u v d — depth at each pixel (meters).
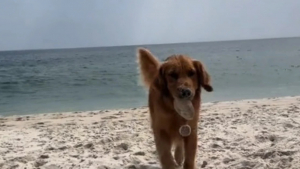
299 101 4.71
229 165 1.98
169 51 44.91
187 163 1.84
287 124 3.00
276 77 9.62
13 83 10.86
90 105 6.22
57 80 11.44
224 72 11.74
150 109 1.98
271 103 4.64
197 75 1.82
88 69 16.42
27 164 2.18
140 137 2.83
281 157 1.99
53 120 4.11
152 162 2.14
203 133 2.84
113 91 8.16
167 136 1.86
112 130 3.22
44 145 2.74
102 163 2.12
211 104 4.85
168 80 1.76
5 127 3.76
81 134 3.11
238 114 3.75
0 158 2.36
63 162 2.18
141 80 2.28
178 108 1.68
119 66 18.20
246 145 2.39
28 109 6.03
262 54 25.53
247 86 8.01
